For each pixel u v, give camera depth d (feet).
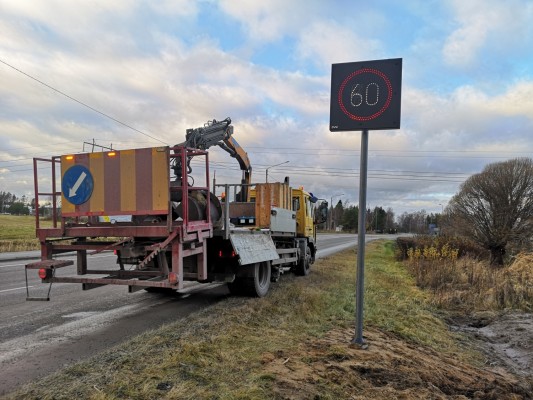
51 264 20.36
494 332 25.20
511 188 73.15
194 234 21.09
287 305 24.77
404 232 410.31
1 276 38.52
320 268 48.91
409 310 26.94
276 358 14.60
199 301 26.94
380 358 15.48
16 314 22.70
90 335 18.57
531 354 20.74
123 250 20.45
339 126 16.20
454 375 15.79
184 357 14.06
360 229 16.60
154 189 19.86
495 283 36.73
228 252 25.70
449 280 40.96
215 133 32.68
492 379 16.24
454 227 80.89
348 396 12.01
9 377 13.35
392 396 12.41
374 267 52.13
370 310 24.45
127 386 11.76
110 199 20.70
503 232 72.69
